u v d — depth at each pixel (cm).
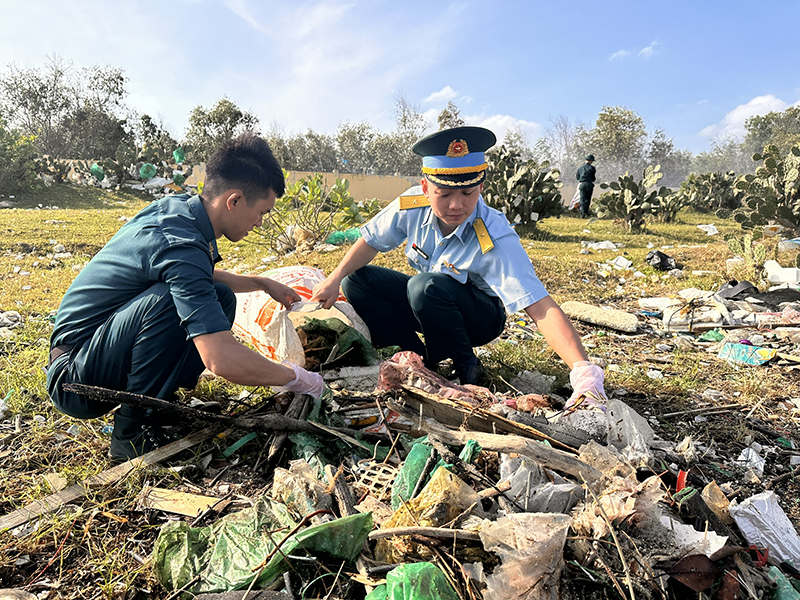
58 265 639
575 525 145
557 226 1178
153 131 3309
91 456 221
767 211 755
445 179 232
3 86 2895
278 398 240
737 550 144
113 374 208
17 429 239
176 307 194
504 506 156
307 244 748
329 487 170
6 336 365
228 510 187
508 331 411
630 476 158
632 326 421
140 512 186
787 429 261
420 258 292
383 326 319
